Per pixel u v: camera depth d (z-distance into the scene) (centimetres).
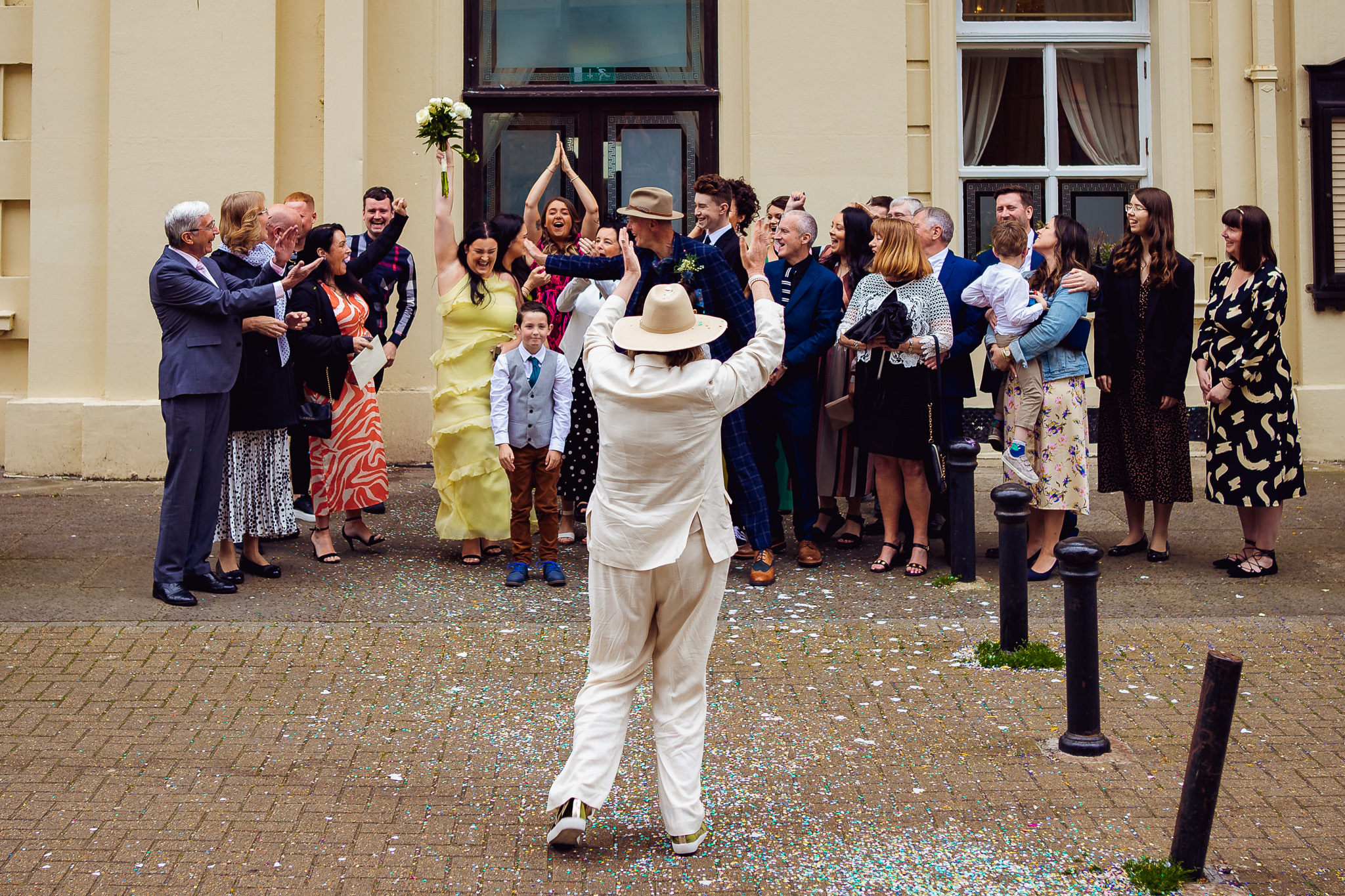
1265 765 440
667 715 384
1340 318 984
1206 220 998
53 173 933
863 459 729
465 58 984
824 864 376
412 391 966
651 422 367
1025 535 546
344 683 512
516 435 646
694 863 376
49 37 928
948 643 564
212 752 445
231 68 916
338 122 927
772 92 965
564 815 370
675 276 595
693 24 991
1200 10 989
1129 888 363
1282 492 648
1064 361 650
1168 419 682
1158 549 699
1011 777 433
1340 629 575
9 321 959
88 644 545
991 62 1004
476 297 664
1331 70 972
